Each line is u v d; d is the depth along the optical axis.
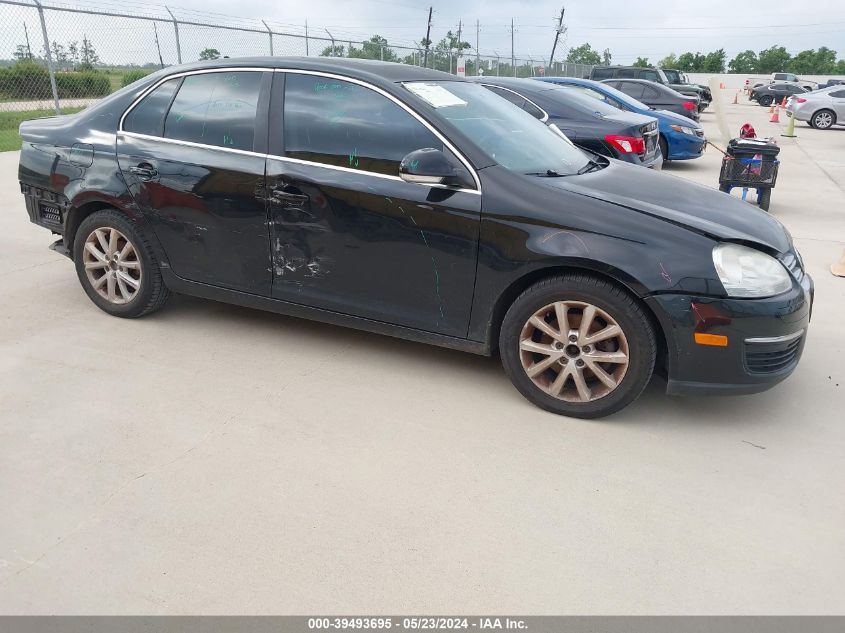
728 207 3.61
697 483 2.89
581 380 3.31
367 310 3.70
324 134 3.65
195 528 2.52
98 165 4.19
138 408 3.35
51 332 4.19
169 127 4.06
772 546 2.52
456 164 3.40
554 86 9.68
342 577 2.31
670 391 3.22
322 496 2.72
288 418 3.31
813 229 7.72
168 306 4.69
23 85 12.01
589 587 2.29
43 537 2.46
